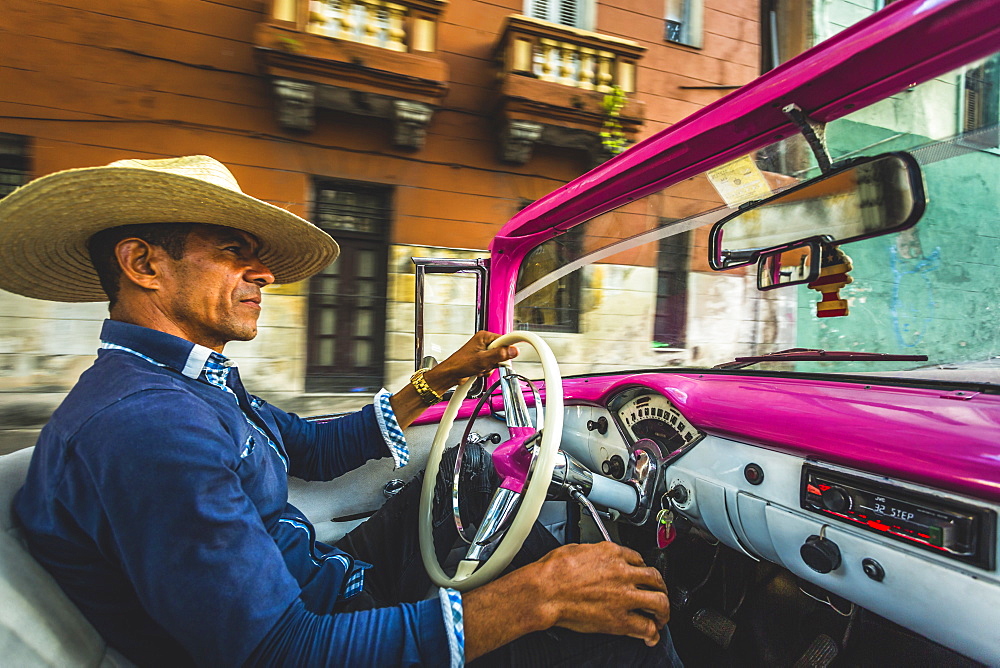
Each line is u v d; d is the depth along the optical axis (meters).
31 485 0.75
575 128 4.89
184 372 0.83
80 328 3.91
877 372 1.07
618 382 1.38
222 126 4.23
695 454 1.18
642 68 5.27
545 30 4.70
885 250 0.98
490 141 5.01
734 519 1.09
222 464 0.70
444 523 1.23
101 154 3.94
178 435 0.67
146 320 0.89
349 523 1.51
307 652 0.65
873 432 0.84
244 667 0.64
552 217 1.50
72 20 3.81
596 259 1.55
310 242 1.10
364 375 4.82
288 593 0.69
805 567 0.99
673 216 1.30
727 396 1.13
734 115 0.95
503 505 0.96
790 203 1.06
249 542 0.68
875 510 0.83
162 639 0.76
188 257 0.89
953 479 0.72
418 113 4.46
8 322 3.75
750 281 1.23
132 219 0.86
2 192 3.84
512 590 0.73
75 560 0.71
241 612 0.64
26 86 3.74
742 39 5.58
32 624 0.64
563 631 0.86
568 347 1.66
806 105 0.87
